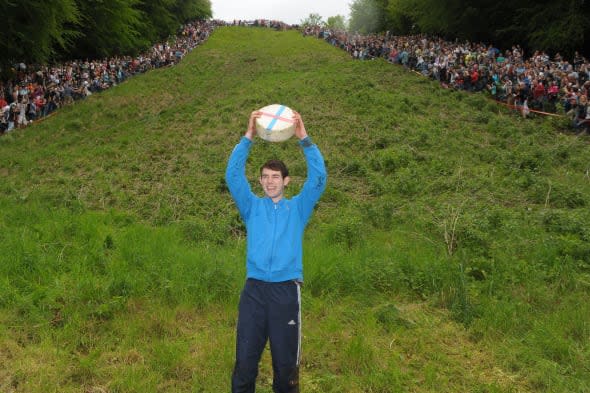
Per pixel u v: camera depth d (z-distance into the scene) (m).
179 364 4.82
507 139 17.58
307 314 6.02
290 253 3.90
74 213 10.72
